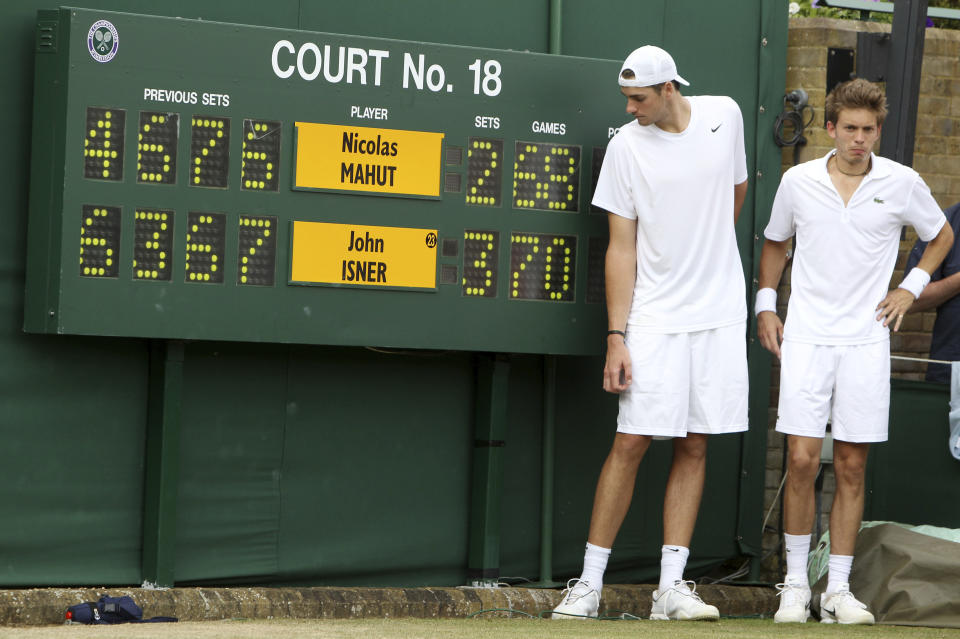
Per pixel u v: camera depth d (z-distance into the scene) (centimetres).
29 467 1695
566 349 1845
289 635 1384
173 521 1733
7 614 1616
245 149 1691
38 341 1694
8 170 1667
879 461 2025
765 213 2055
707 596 1994
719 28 2025
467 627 1558
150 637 1339
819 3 2219
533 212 1825
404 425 1889
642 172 1714
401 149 1762
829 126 1734
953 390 1980
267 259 1705
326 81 1725
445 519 1912
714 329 1739
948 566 1728
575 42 1947
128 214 1639
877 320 1736
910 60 2050
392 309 1764
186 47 1659
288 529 1830
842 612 1706
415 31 1864
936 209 1750
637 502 2009
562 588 1950
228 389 1794
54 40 1619
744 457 2045
